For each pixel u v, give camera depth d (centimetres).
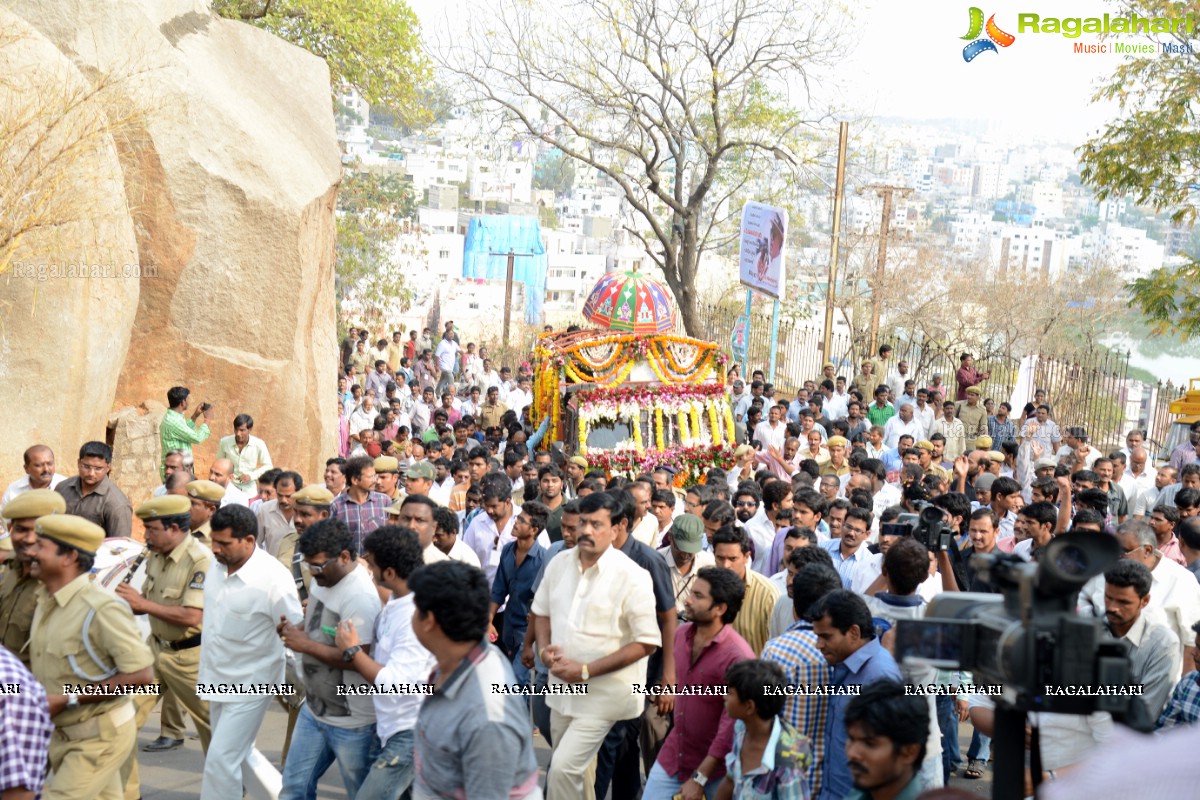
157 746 846
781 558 922
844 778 535
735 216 3425
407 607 616
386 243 3756
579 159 2927
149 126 1385
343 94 2914
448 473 1280
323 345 1741
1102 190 2084
